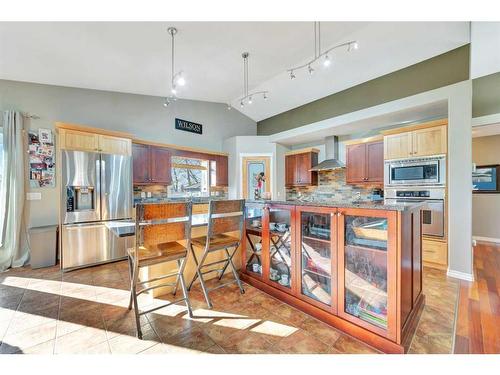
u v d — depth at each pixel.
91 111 4.00
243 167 5.45
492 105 3.36
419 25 2.75
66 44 2.79
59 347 1.58
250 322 1.89
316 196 5.34
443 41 2.90
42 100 3.59
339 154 4.98
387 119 3.88
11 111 3.30
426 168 3.21
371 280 1.75
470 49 2.85
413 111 3.49
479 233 4.96
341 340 1.67
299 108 5.05
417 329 1.80
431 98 3.11
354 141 4.39
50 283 2.71
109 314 2.01
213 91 4.79
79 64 3.25
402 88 3.43
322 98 4.55
